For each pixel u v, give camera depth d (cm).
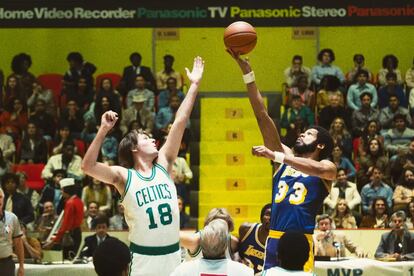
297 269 648
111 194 1778
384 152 1922
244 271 692
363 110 2006
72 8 2177
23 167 1927
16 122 2070
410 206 1628
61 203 1612
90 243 1413
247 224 1030
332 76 2070
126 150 780
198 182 1973
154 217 758
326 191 837
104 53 2291
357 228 1580
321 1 2170
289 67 2181
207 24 2181
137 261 756
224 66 2270
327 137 849
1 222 1169
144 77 2134
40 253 1364
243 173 1991
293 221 822
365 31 2275
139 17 2181
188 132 2009
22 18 2175
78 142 1953
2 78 2195
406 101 2084
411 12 2167
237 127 2084
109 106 2017
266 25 2177
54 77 2233
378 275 1209
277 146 870
